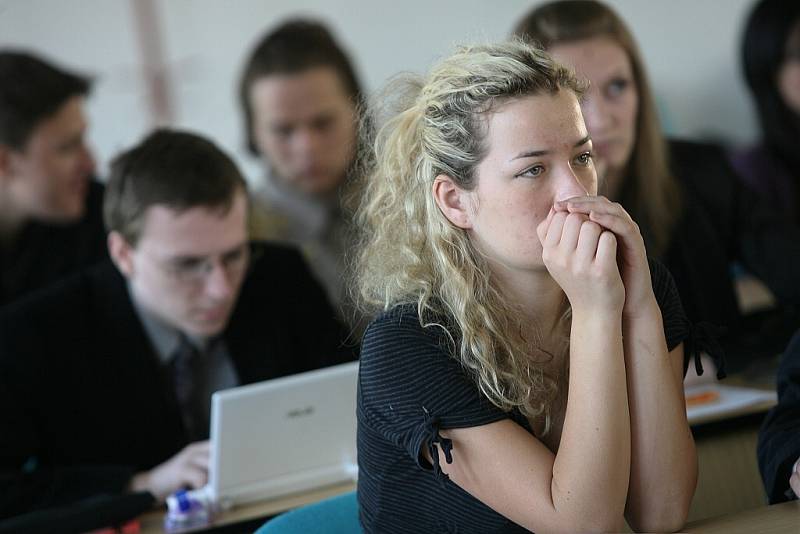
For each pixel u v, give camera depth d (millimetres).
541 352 4828
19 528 6684
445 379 4543
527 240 4500
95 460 7840
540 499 4355
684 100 17531
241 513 6793
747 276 11312
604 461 4320
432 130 4691
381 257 4961
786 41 12430
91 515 6770
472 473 4508
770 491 4938
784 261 8906
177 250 7469
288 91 10961
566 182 4449
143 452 7914
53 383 7809
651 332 4617
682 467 4641
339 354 8672
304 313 8664
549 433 4832
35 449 7766
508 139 4438
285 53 11094
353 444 7141
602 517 4320
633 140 8297
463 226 4684
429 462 4625
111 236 7828
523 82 4469
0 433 7605
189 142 7734
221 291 7633
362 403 4730
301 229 11172
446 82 4656
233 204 7613
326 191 11227
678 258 8594
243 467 6906
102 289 8078
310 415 7000
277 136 11125
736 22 17484
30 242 10523
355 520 5586
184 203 7422
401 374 4586
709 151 9359
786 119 12766
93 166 10625
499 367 4656
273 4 16500
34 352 7801
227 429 6809
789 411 5078
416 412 4520
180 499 6766
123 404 7902
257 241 8859
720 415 6852
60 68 10570
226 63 16484
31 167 10141
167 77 16266
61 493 7250
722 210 9086
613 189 8383
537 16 8172
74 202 10469
